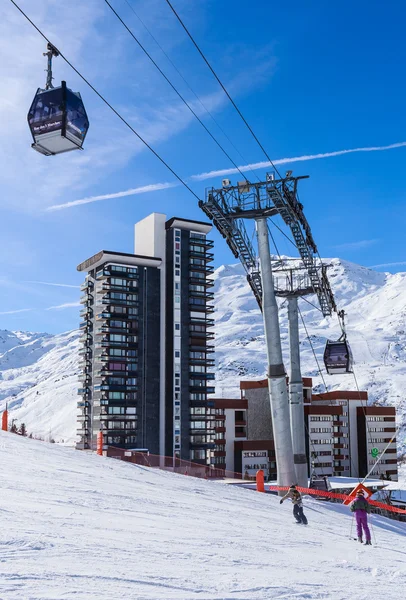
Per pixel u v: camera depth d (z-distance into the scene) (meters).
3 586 6.50
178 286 143.38
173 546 11.20
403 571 12.90
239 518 20.17
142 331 139.38
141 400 135.75
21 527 10.55
